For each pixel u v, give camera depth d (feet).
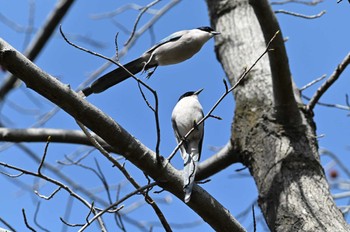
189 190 26.37
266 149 33.22
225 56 40.24
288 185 30.83
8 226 27.09
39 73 24.07
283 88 33.06
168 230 26.66
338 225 28.30
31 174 25.77
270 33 31.63
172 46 32.73
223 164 36.81
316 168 31.89
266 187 31.65
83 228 24.66
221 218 26.84
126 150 25.67
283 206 30.01
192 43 33.22
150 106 24.86
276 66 32.35
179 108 36.17
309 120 34.83
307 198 29.89
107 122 25.17
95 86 29.84
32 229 25.75
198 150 35.09
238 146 35.27
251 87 36.58
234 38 40.52
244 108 36.01
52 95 24.41
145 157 25.84
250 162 34.01
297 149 32.58
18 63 23.73
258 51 38.88
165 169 26.11
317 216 28.86
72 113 24.95
